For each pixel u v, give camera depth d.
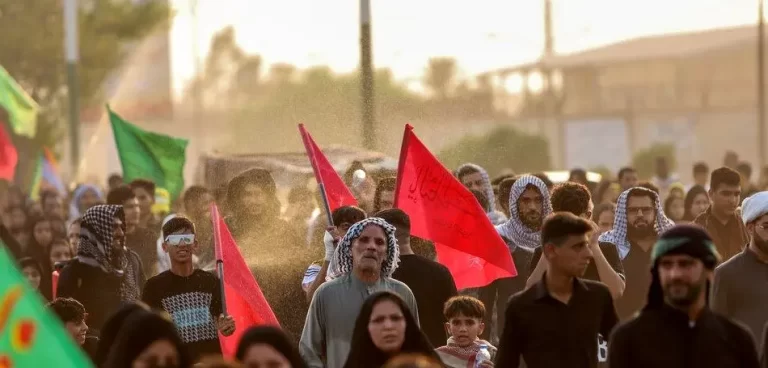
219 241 20.45
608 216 27.91
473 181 27.94
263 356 13.69
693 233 13.77
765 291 18.95
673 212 35.78
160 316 14.06
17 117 42.25
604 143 118.12
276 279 24.42
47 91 85.12
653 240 23.23
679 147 126.00
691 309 13.91
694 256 13.70
